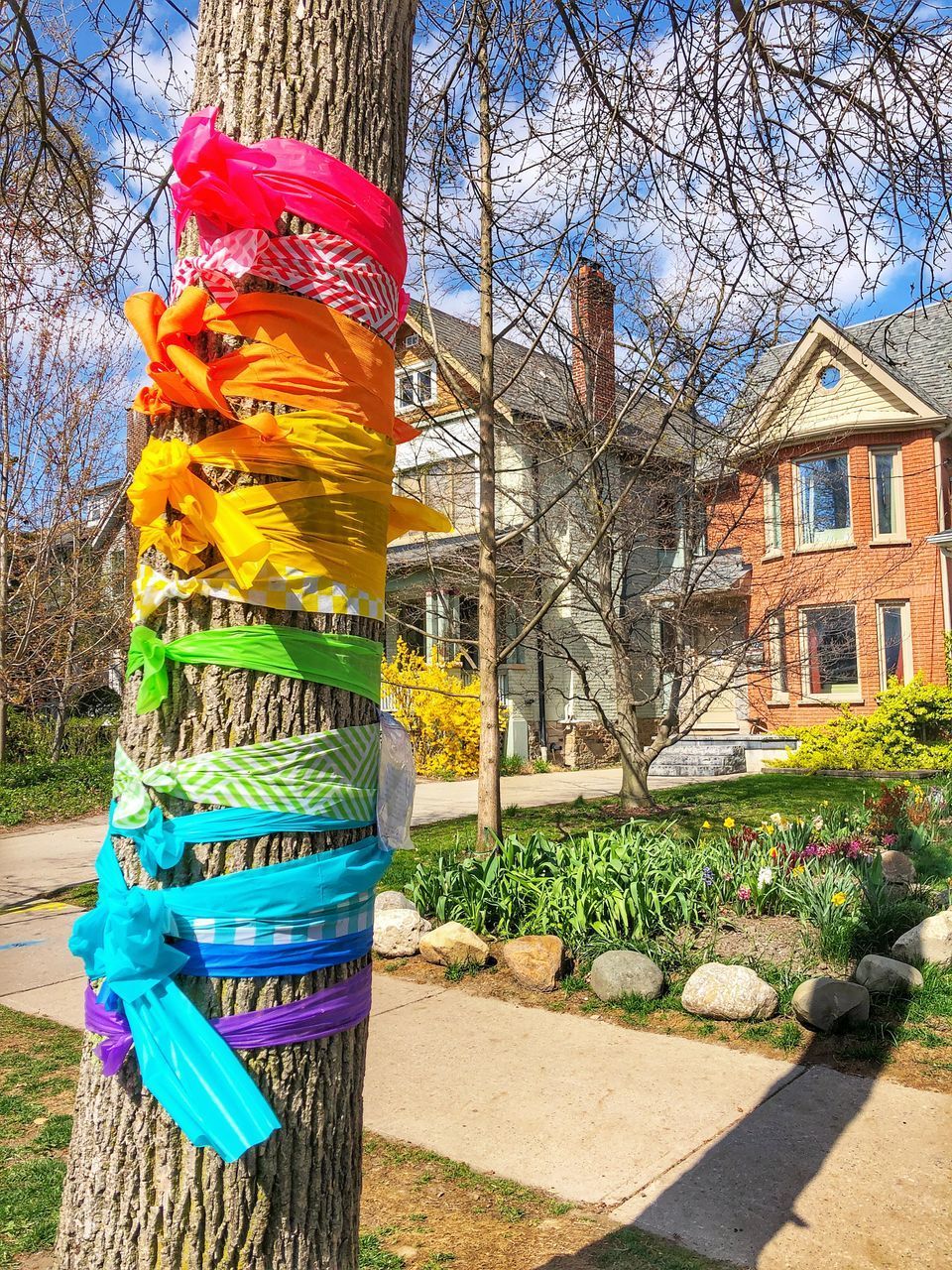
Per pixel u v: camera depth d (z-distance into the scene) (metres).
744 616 15.55
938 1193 3.17
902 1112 3.75
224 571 1.60
